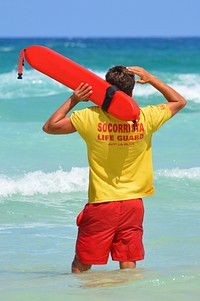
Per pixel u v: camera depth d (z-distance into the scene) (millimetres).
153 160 33656
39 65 14633
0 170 30484
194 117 46469
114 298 13562
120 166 14719
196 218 23469
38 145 37031
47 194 26719
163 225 22422
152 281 14625
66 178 28219
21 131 41188
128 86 14602
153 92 60719
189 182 29000
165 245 19984
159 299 13438
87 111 14695
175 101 15086
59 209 24766
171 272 15703
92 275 15406
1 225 22453
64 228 22219
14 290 14500
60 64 14547
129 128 14586
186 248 19672
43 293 14109
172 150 36156
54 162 32906
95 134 14633
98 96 14406
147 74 14969
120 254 15078
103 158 14719
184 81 73438
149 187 15039
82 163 32844
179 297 13562
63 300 13539
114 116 14383
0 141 37844
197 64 105500
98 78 14430
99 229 14898
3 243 20281
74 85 14539
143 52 144500
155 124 14828
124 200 14766
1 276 16406
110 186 14773
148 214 23969
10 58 96312
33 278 15961
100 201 14727
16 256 18906
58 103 54469
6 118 47875
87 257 15055
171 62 109500
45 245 20156
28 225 22516
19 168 31078
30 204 25266
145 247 19719
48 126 14625
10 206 24875
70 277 15289
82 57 122000
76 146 37000
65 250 19625
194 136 40250
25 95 61594
